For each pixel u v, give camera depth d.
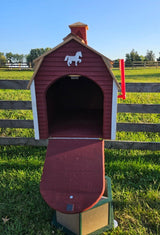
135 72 19.27
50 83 2.44
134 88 3.90
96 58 2.31
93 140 2.63
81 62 2.33
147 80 11.72
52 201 2.09
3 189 3.08
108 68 2.30
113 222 2.47
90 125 3.10
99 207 2.27
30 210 2.72
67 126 3.07
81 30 2.73
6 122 4.23
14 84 4.09
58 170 2.32
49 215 2.63
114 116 2.53
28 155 3.99
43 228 2.40
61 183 2.22
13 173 3.41
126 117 5.32
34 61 2.39
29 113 5.55
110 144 4.00
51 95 3.21
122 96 2.99
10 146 4.32
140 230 2.38
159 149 3.89
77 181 2.22
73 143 2.60
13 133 4.71
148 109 3.89
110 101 2.46
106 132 2.62
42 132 2.66
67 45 2.29
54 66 2.37
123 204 2.79
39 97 2.51
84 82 3.89
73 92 3.96
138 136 4.46
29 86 2.48
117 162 3.61
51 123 3.21
